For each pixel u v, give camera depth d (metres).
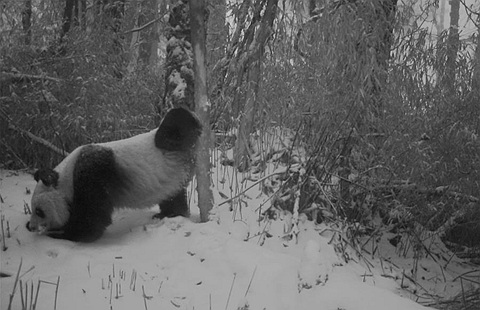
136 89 9.03
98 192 5.72
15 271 5.07
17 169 7.68
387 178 7.30
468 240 8.18
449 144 7.27
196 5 6.03
